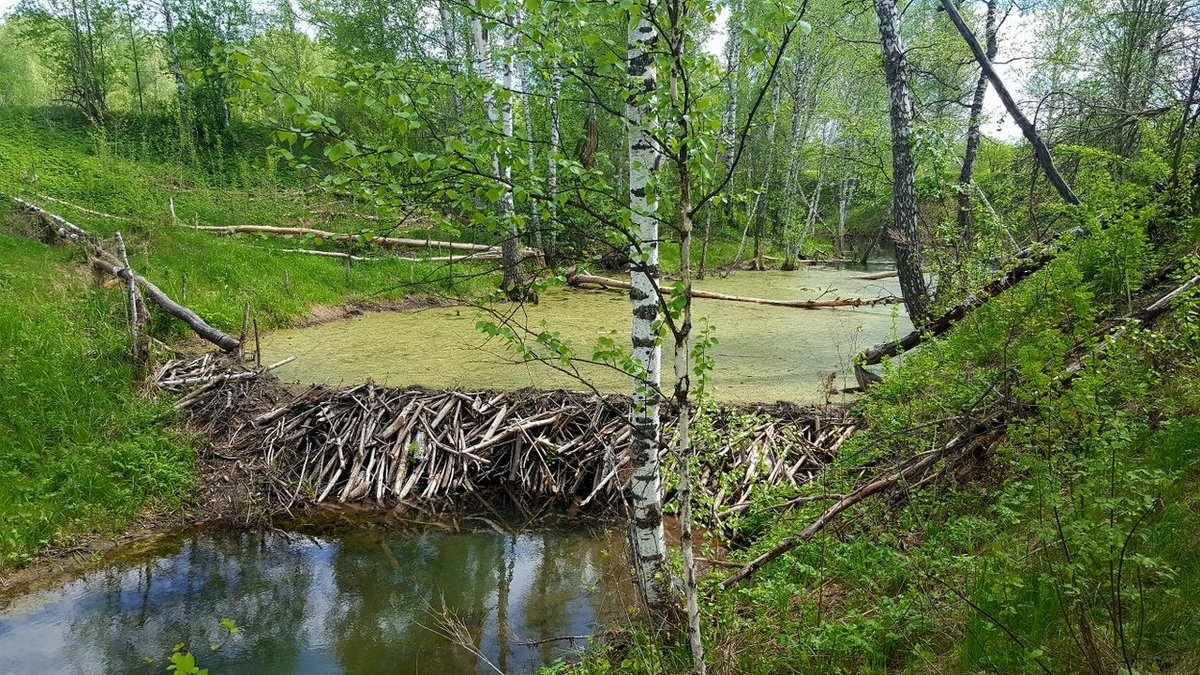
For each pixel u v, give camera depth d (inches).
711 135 110.3
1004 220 325.4
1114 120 334.6
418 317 506.6
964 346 223.8
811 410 280.8
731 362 370.3
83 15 955.3
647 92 118.4
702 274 821.2
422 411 279.0
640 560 157.2
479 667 167.5
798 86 872.9
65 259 430.0
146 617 186.9
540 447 262.5
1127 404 154.2
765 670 133.8
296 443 272.4
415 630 182.4
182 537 229.3
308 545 225.5
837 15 753.6
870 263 1061.8
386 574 209.3
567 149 123.0
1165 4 375.2
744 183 912.3
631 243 121.0
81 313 363.3
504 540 228.4
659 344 148.6
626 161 660.7
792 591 144.3
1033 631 110.5
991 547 135.8
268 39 997.2
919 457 175.9
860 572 149.4
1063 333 158.1
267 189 768.3
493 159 117.0
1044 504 119.6
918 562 141.8
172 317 390.3
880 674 121.3
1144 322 164.1
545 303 565.9
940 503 164.6
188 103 898.7
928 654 117.4
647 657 145.9
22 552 209.2
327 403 286.2
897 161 334.0
